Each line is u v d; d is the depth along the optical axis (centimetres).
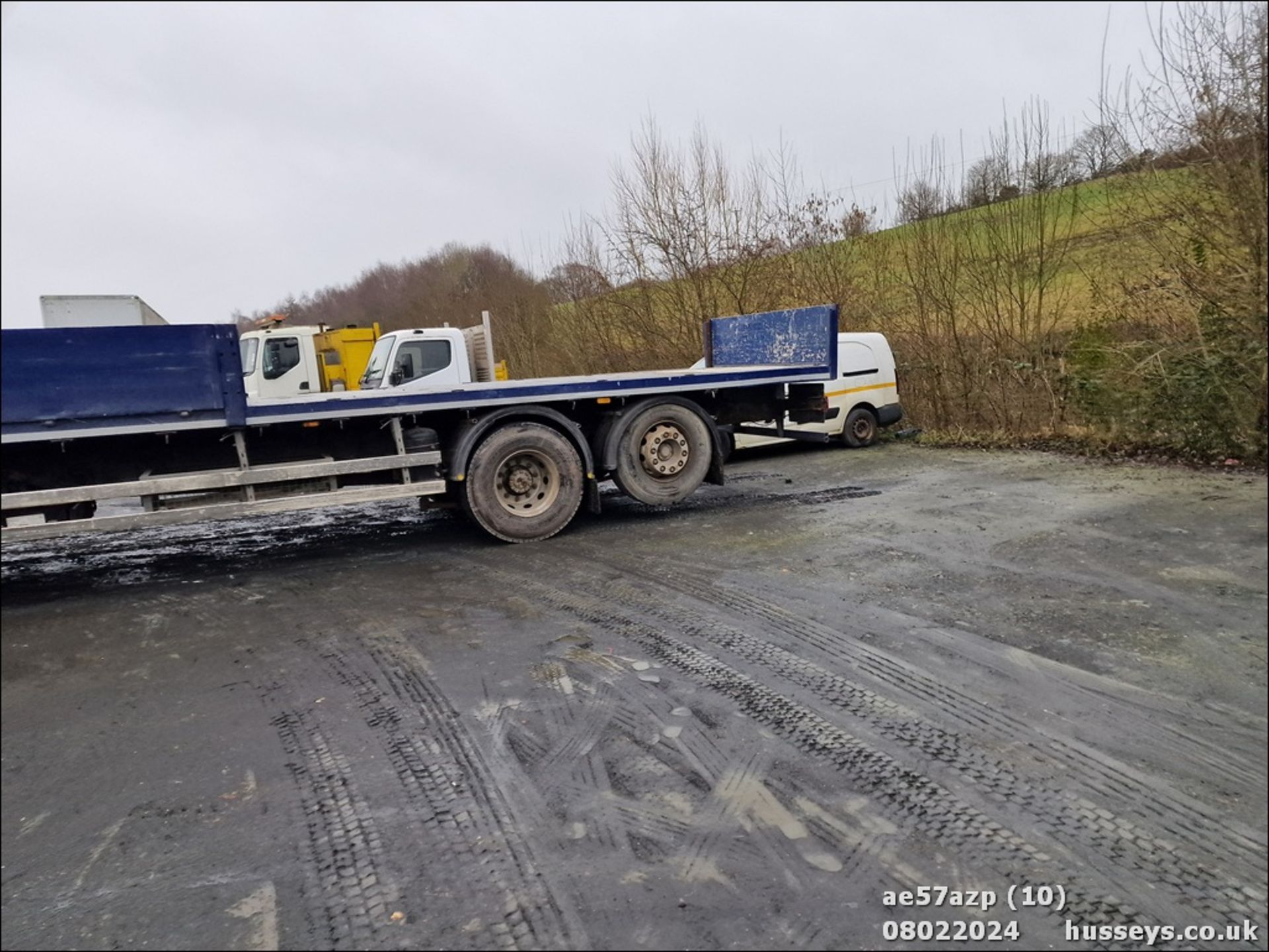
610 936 222
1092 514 677
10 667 432
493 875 249
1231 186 856
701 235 1575
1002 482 847
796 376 809
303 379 1277
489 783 302
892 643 422
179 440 586
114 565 659
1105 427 1002
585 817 278
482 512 675
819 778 298
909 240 1320
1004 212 1168
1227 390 868
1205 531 609
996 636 429
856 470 987
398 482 659
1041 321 1120
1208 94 867
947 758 311
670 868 250
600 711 357
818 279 1474
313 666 420
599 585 546
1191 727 333
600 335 1808
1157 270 955
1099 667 388
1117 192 991
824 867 249
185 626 491
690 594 516
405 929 227
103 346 529
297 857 262
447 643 446
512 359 2169
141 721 362
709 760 313
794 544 625
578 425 726
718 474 781
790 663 402
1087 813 276
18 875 257
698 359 1588
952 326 1234
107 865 260
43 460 551
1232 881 243
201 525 818
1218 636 420
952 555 575
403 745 332
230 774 314
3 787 309
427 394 644
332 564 639
